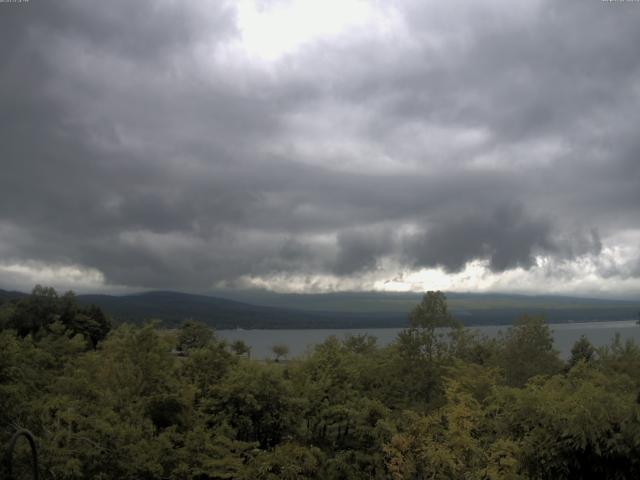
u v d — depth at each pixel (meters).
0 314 44.81
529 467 11.74
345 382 17.61
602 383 14.35
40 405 13.15
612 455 10.85
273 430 16.33
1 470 10.45
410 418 14.75
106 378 16.53
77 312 47.69
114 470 12.88
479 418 13.88
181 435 15.23
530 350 19.98
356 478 14.80
